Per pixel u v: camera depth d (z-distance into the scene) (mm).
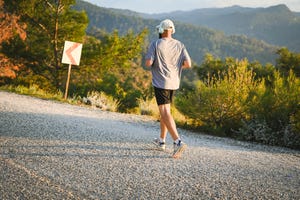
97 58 17922
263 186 4008
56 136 5508
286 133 7422
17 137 5195
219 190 3721
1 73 16984
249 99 8789
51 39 18344
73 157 4441
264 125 7777
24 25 16516
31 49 18312
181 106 9352
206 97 8781
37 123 6395
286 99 8312
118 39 18609
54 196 3141
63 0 17812
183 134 7672
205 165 4672
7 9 16875
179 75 5215
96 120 7785
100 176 3803
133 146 5379
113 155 4723
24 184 3348
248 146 6914
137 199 3270
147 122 8812
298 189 4027
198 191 3629
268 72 27547
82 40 19125
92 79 19234
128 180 3760
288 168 5051
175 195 3457
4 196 3041
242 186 3928
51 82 19297
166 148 5523
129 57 19438
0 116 6707
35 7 17766
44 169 3852
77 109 9539
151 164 4461
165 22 5172
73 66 18469
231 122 8773
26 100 10078
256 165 5012
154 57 5059
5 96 10445
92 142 5359
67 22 18234
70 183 3500
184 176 4086
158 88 5055
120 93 14406
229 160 5137
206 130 8680
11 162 3967
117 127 7117
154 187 3621
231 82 9008
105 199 3199
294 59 32250
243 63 9406
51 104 9938
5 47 17969
